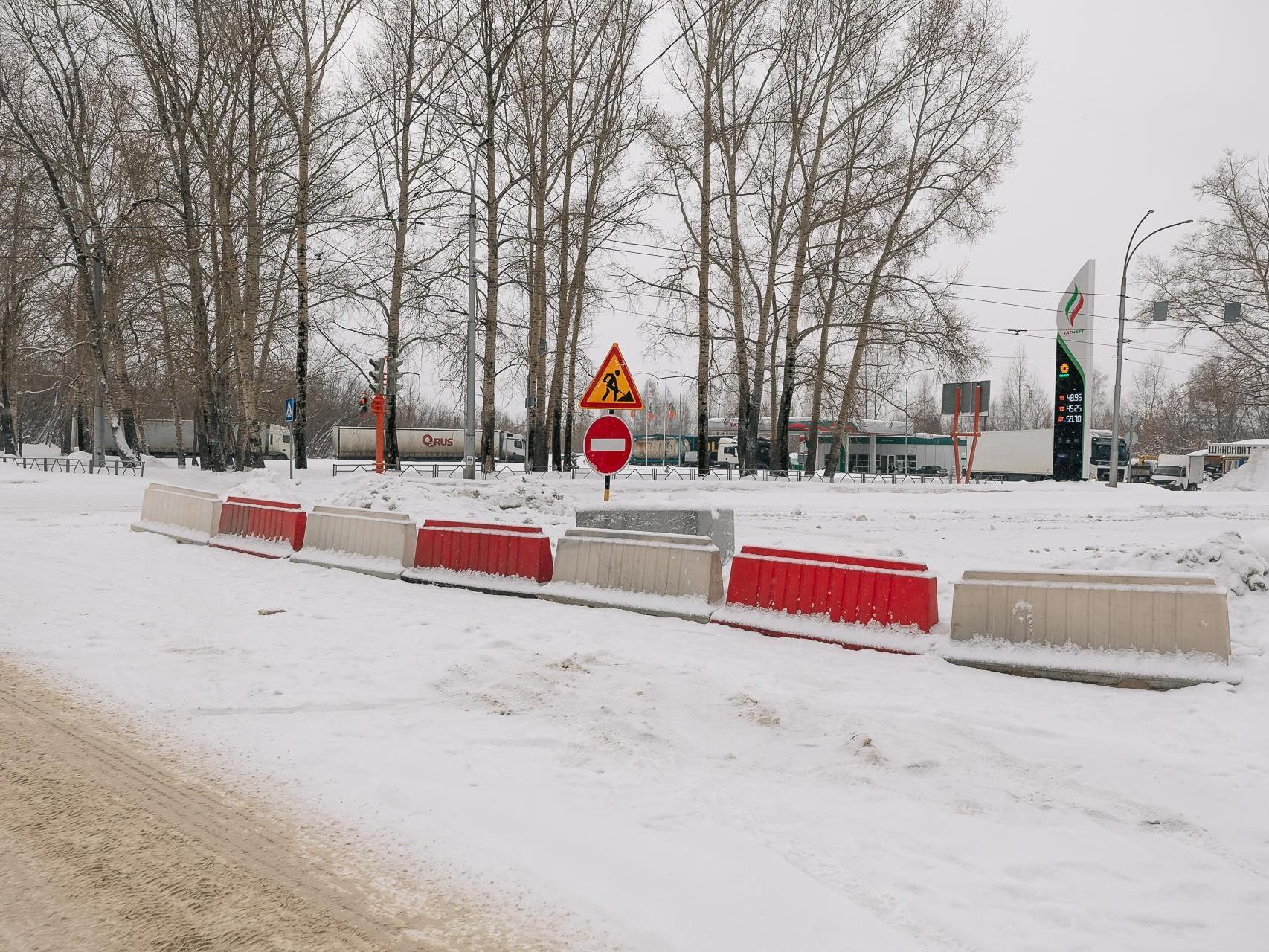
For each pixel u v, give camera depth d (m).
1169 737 5.26
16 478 27.42
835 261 30.88
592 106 31.55
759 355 32.84
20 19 31.83
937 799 4.30
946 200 30.25
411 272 31.20
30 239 37.78
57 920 3.06
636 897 3.30
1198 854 3.72
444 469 51.34
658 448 69.25
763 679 6.41
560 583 9.57
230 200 30.75
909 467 58.41
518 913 3.19
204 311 30.14
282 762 4.65
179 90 29.03
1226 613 6.24
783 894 3.32
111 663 6.50
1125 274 32.66
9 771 4.45
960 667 6.89
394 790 4.29
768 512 21.42
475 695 5.85
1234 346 44.06
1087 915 3.19
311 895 3.29
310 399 71.56
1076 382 38.25
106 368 33.41
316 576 10.80
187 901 3.23
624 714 5.48
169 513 14.46
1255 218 42.25
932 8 29.92
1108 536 16.95
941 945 2.98
